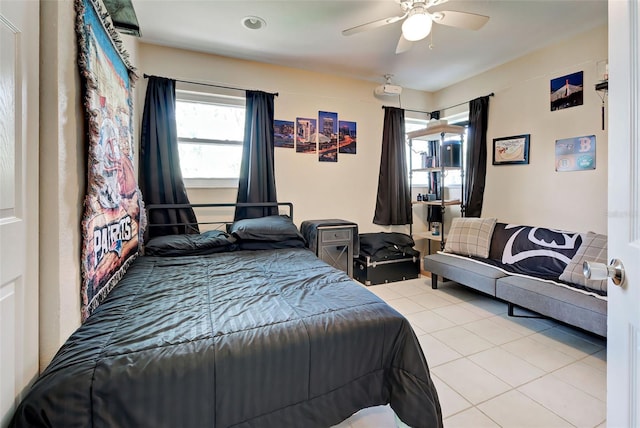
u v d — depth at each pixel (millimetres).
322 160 3779
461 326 2430
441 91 4270
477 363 1917
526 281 2438
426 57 3242
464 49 3045
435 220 4340
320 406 1195
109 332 1162
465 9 2346
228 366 1056
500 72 3447
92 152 1355
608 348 850
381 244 3654
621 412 792
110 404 917
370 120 4047
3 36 845
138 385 946
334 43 2920
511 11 2379
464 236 3330
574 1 2258
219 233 2852
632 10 750
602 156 2611
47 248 1071
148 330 1177
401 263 3658
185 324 1230
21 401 901
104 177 1534
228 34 2752
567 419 1455
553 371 1830
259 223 2943
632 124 748
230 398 1055
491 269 2777
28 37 977
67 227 1168
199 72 3129
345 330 1256
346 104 3881
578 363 1911
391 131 4086
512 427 1410
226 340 1111
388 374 1330
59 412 865
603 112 2598
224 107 3330
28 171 979
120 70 1879
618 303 802
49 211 1073
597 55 2625
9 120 873
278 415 1125
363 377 1286
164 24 2588
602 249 2297
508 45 2957
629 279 758
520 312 2707
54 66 1084
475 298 3059
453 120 4145
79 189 1285
